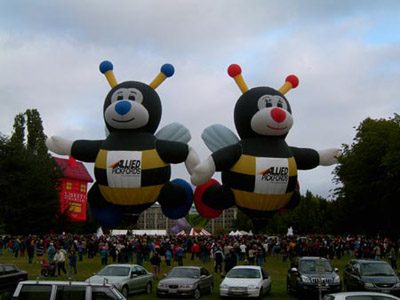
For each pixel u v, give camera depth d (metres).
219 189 22.88
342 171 39.22
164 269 26.27
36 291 9.30
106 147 22.38
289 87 24.14
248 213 22.91
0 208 50.56
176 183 23.56
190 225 36.53
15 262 28.56
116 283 15.85
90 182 76.06
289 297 17.22
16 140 58.09
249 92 23.03
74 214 71.75
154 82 23.31
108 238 39.44
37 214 53.84
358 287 16.06
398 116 38.81
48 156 63.91
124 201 22.23
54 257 22.67
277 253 32.88
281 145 22.77
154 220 180.50
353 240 36.28
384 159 32.06
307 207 84.88
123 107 21.62
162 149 22.30
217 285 20.53
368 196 40.06
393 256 26.39
